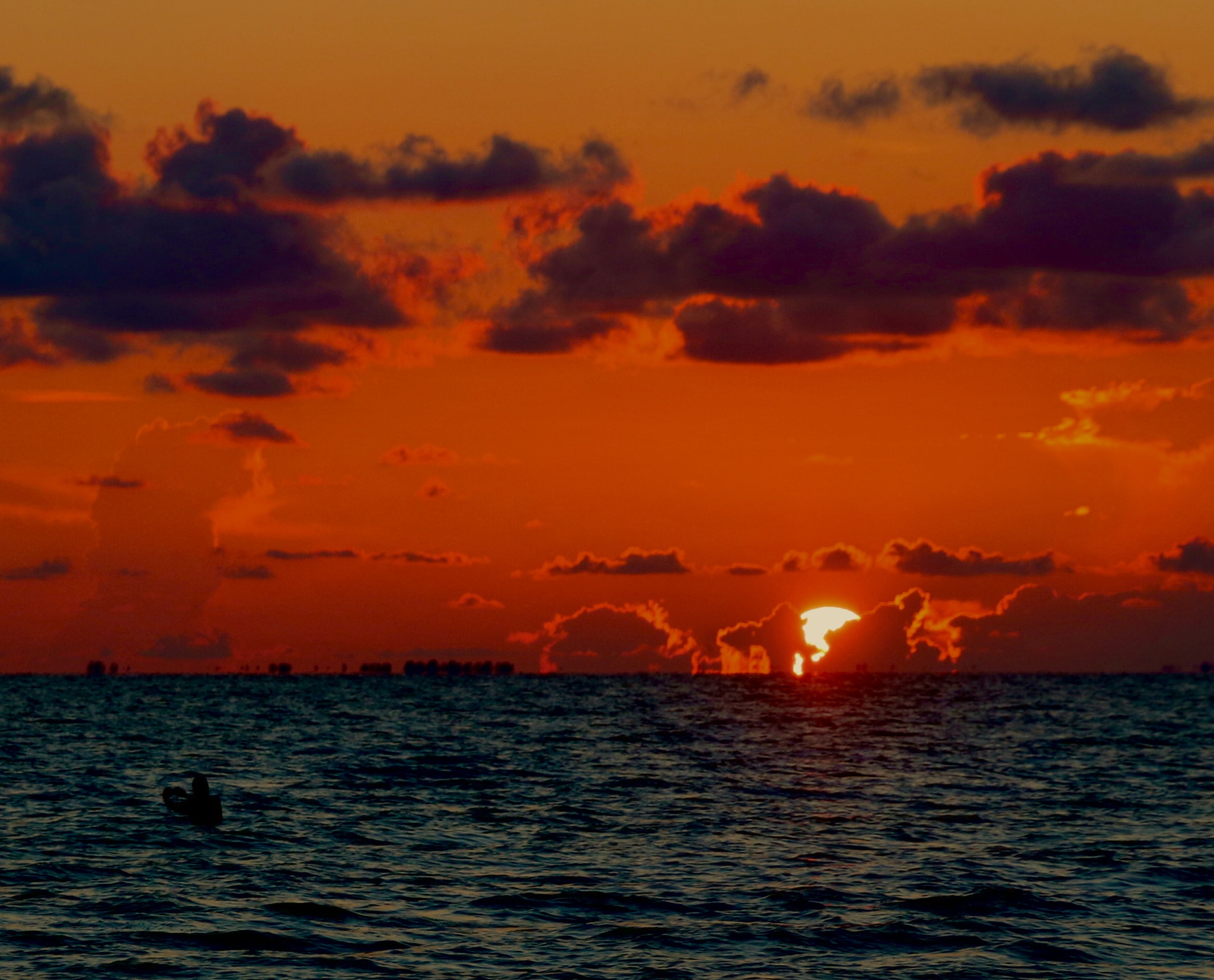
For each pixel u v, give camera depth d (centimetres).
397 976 3009
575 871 4294
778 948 3300
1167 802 6334
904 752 9688
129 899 3738
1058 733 12650
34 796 6053
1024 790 6894
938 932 3478
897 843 4941
